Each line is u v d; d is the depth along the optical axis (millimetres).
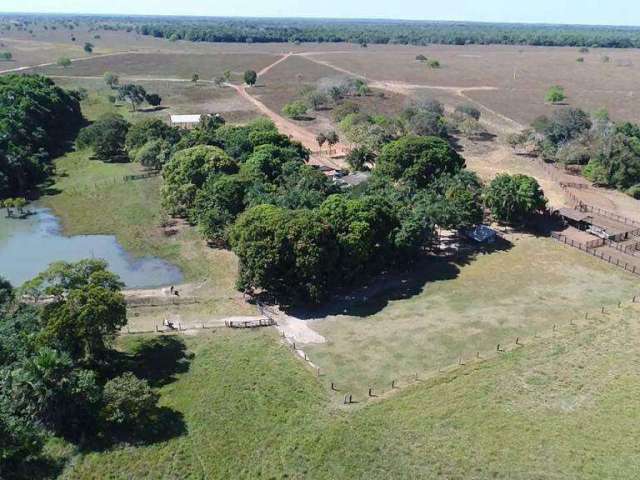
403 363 56875
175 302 69562
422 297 70312
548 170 120375
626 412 48781
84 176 117438
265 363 57062
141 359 58000
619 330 61656
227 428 48281
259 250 65438
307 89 199750
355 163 114062
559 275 75500
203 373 55656
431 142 99812
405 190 86875
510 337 61062
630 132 130375
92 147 130250
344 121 144625
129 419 47688
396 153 98875
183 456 45469
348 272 70062
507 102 193375
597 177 111125
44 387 44844
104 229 93062
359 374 55156
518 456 44188
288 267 66750
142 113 170750
